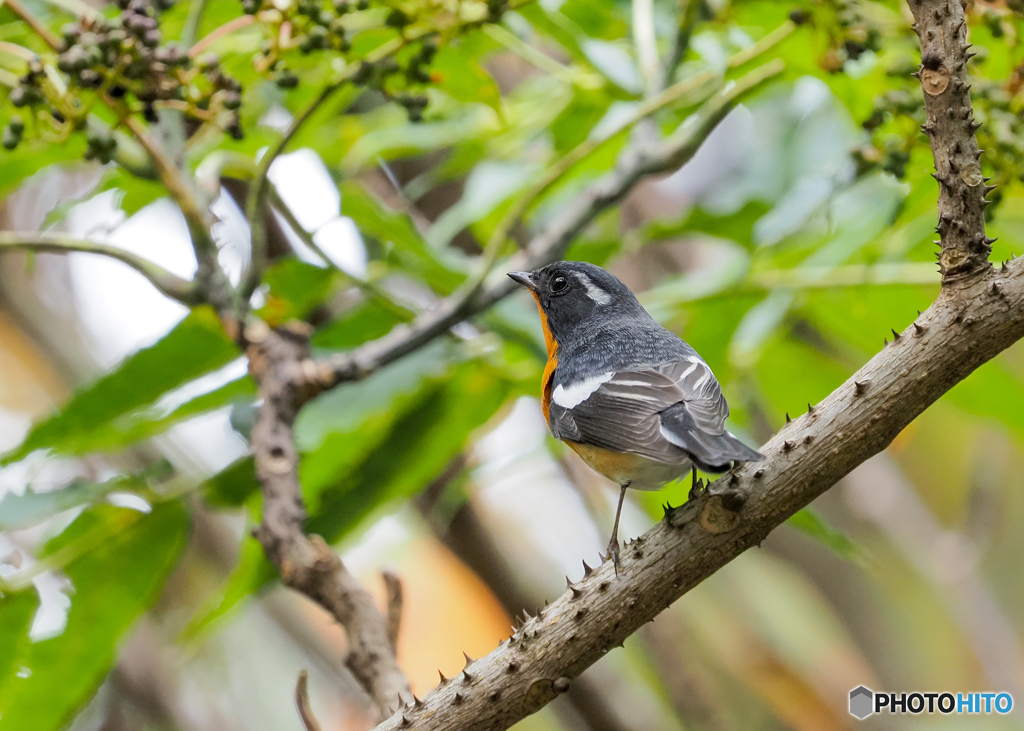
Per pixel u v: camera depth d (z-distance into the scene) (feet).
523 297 34.45
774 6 29.94
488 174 31.19
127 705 41.86
